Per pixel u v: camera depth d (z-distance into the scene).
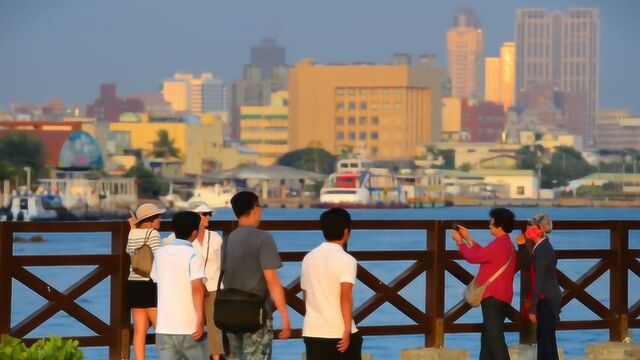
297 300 47.38
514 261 46.09
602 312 52.66
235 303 37.38
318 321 37.22
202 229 42.31
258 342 37.91
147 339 46.16
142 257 42.88
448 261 49.34
